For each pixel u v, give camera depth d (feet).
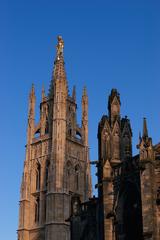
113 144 213.25
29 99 526.98
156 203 167.73
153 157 174.40
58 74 504.02
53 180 444.14
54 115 482.69
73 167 479.82
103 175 190.90
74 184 473.26
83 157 500.74
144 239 161.79
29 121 513.04
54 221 422.41
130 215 179.22
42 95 524.52
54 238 415.85
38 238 448.24
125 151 217.15
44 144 490.49
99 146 214.07
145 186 169.07
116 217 182.39
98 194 205.77
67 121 497.46
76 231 228.22
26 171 487.20
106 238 180.86
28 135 506.07
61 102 488.85
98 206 207.00
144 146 175.42
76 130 508.94
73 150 488.85
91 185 490.90
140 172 172.24
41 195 467.52
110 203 185.98
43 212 457.68
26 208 467.11
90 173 496.64
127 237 177.47
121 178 185.26
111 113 221.25
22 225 458.09
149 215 164.04
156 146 180.24
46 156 481.46
